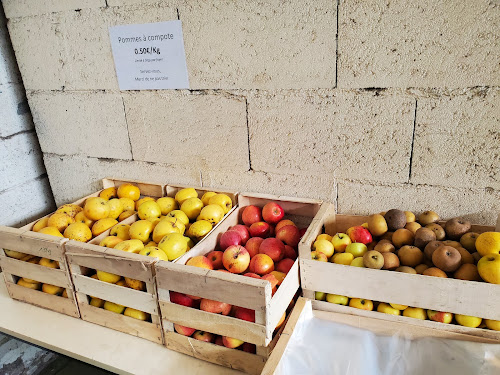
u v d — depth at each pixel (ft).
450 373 3.45
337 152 4.70
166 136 5.62
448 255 3.61
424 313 3.81
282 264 4.30
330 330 3.92
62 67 5.85
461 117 4.04
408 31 3.93
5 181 6.33
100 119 5.96
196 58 4.98
